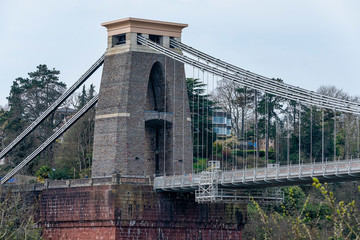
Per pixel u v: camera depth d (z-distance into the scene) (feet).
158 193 645.51
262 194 611.06
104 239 635.66
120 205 631.56
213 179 585.22
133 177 640.99
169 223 647.15
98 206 640.58
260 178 544.21
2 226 472.03
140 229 637.71
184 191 645.92
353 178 494.18
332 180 507.30
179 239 652.07
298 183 538.88
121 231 631.15
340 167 491.31
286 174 524.11
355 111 538.47
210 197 581.94
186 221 654.53
